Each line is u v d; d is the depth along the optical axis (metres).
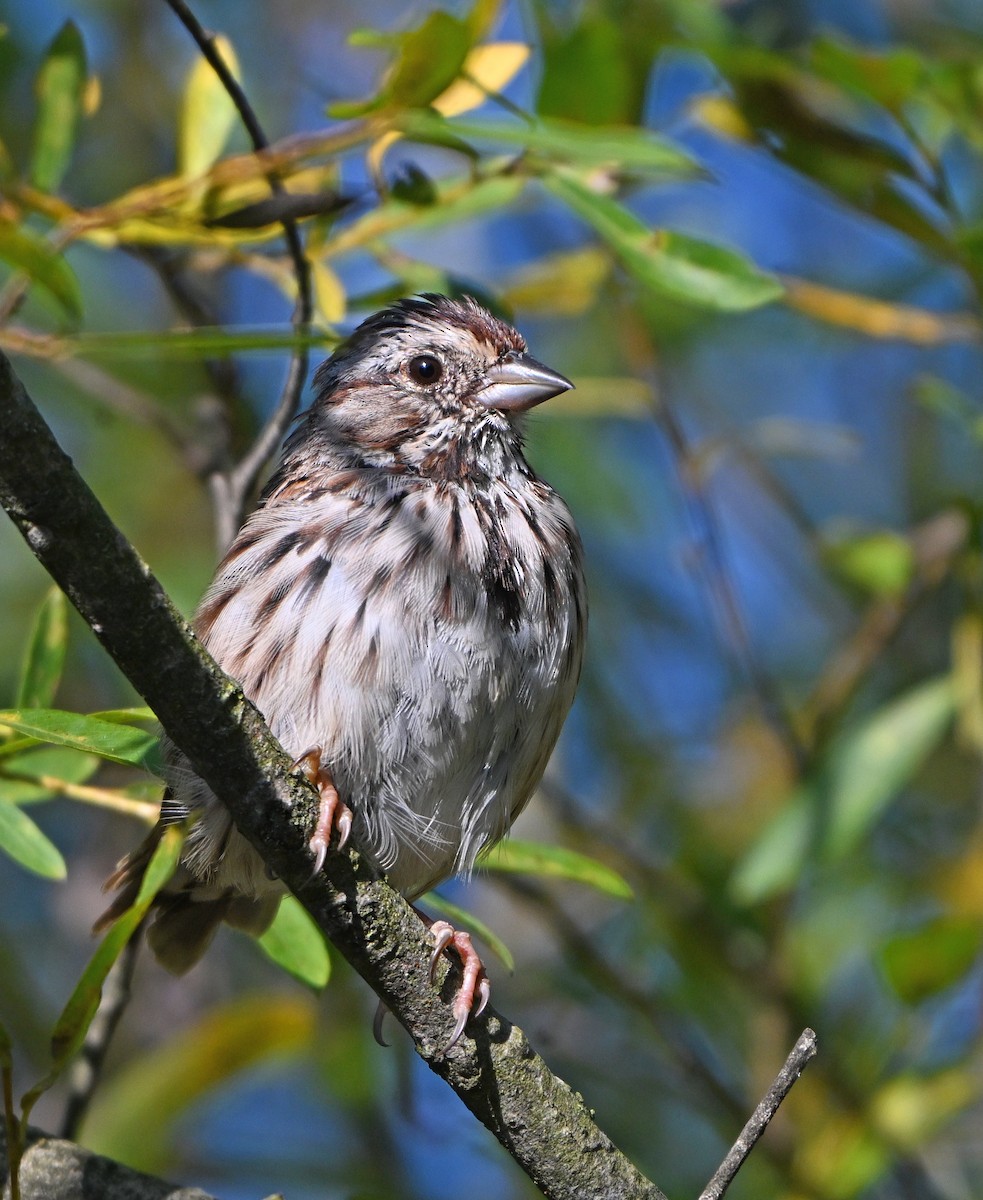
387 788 8.03
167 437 11.05
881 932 12.08
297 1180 11.91
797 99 10.08
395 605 7.97
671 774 13.90
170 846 6.38
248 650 7.97
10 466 5.68
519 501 8.71
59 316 8.43
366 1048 12.10
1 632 13.23
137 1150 9.66
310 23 14.70
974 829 13.12
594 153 7.78
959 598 14.05
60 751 8.48
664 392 13.07
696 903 12.20
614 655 14.34
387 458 8.96
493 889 13.25
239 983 12.90
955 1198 11.62
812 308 10.66
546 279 11.12
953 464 15.12
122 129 14.26
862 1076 11.62
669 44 9.93
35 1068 12.53
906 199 10.09
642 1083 12.26
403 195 8.72
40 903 13.29
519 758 8.39
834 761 10.48
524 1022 12.80
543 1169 7.16
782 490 13.02
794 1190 10.55
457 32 7.45
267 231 8.54
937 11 14.69
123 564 5.95
